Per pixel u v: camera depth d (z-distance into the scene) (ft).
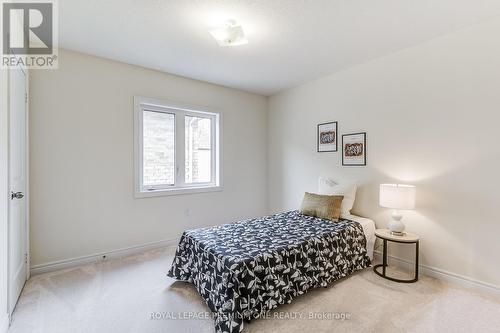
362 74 9.82
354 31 7.41
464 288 7.25
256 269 5.83
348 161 10.38
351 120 10.24
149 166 10.64
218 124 12.47
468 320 5.79
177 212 11.18
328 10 6.37
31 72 7.86
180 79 11.14
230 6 6.19
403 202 7.67
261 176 14.20
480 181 7.03
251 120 13.73
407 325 5.63
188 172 11.83
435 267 7.95
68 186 8.54
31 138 7.82
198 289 6.71
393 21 6.88
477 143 7.07
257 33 7.51
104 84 9.21
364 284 7.54
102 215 9.23
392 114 8.94
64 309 6.17
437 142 7.85
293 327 5.58
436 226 7.92
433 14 6.56
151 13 6.49
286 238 7.23
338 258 7.77
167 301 6.57
